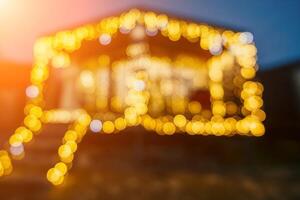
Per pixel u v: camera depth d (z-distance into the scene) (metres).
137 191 7.55
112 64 12.27
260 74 17.95
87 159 10.65
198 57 13.62
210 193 7.43
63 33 12.90
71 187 7.98
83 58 13.31
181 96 12.97
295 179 9.23
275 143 15.65
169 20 11.89
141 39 11.11
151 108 11.80
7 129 15.09
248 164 12.03
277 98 17.30
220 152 12.66
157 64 12.38
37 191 7.62
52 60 13.00
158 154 11.09
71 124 11.05
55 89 12.88
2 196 7.27
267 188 8.01
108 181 8.64
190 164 11.13
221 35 13.38
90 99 12.74
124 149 11.28
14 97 15.80
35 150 9.66
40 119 11.84
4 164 8.85
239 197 7.09
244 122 13.27
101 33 12.01
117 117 11.36
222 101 13.61
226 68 13.80
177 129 12.12
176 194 7.31
